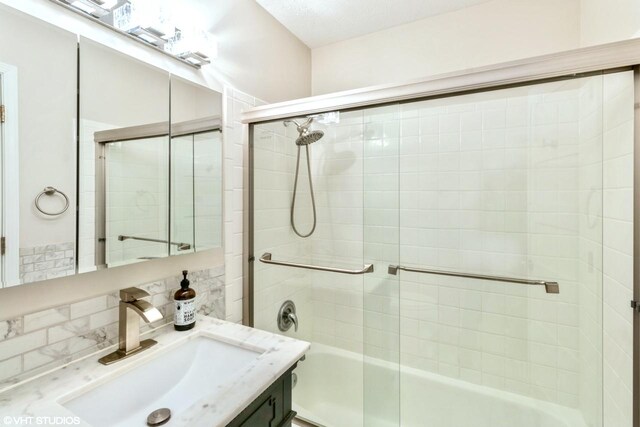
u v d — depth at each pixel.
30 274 0.76
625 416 1.12
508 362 1.64
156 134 1.09
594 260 1.33
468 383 1.71
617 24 1.17
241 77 1.54
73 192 0.85
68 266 0.84
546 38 1.57
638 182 1.02
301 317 1.90
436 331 1.79
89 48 0.89
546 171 1.49
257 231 1.62
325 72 2.14
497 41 1.66
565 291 1.49
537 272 1.55
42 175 0.79
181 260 1.22
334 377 1.86
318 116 1.57
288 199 1.80
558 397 1.52
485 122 1.60
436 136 1.72
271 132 1.67
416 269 1.82
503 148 1.57
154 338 1.03
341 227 1.83
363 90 1.40
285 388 0.90
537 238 1.54
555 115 1.44
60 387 0.75
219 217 1.36
